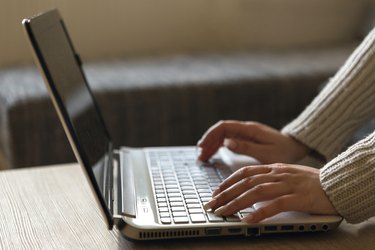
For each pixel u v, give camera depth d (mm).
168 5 2418
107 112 1634
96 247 676
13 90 1644
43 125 1546
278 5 2557
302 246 678
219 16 2498
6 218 763
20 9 2170
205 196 774
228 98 1771
